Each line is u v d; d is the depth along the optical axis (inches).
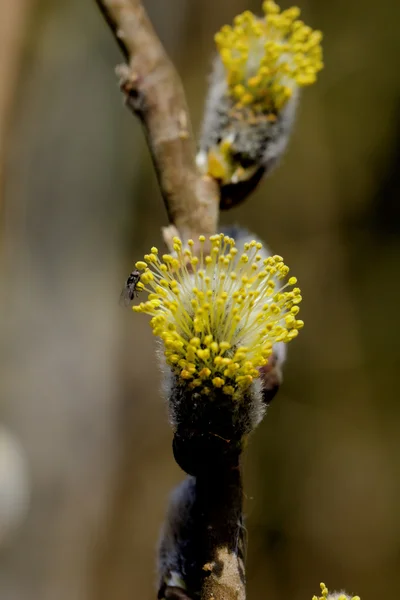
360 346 43.8
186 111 11.3
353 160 45.8
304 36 11.5
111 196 31.6
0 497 20.7
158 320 10.4
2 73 20.5
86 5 30.4
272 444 42.1
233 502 10.4
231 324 10.4
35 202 29.0
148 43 11.3
